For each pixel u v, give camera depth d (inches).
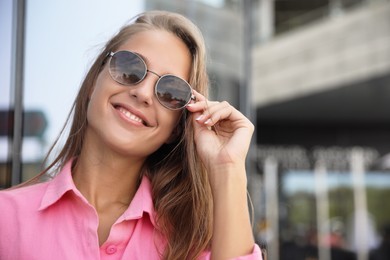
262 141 373.7
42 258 39.0
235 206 40.7
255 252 39.8
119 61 41.8
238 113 45.3
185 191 46.4
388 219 359.6
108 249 41.0
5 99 90.7
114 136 41.1
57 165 46.8
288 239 350.6
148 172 47.3
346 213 361.7
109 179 43.9
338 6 317.4
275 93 325.4
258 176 364.2
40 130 96.0
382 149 369.7
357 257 354.9
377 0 307.3
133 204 42.9
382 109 343.0
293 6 322.0
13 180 89.2
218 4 163.3
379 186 366.0
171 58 44.1
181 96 43.5
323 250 352.2
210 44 159.9
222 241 39.8
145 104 41.8
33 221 40.4
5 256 39.3
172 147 48.3
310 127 375.6
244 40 167.8
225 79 159.8
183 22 46.2
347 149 372.2
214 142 44.0
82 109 45.7
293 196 363.3
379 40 303.4
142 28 44.9
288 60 324.2
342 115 356.8
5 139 90.3
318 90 315.3
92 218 40.5
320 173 368.2
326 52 316.5
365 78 304.3
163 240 43.7
